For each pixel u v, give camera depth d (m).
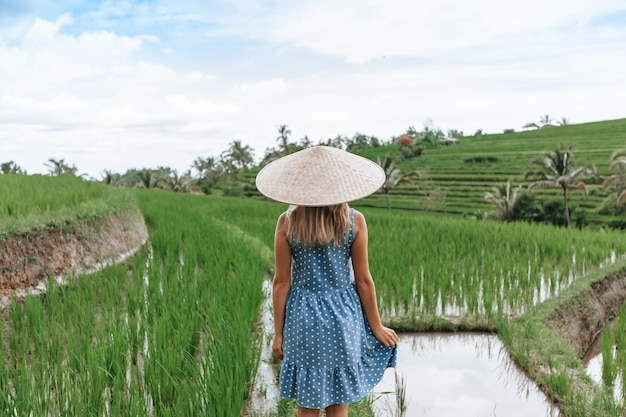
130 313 7.34
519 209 44.62
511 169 77.62
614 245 17.05
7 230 8.36
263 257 12.02
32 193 11.66
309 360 3.43
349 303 3.49
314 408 3.47
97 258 10.19
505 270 10.49
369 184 3.32
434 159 91.00
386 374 6.47
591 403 5.45
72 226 9.93
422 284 9.81
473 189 71.12
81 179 18.33
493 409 5.55
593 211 48.69
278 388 5.53
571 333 9.30
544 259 12.97
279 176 3.43
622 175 47.88
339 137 120.56
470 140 108.56
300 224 3.37
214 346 5.37
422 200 68.75
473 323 8.16
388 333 3.60
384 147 115.69
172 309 6.66
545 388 6.01
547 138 97.50
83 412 4.23
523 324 8.13
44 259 8.76
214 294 7.54
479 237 15.38
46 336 6.12
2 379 4.69
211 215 24.33
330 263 3.44
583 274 12.63
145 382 4.89
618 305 12.07
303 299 3.47
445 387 6.10
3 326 6.11
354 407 4.89
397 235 15.09
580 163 71.81
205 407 4.32
